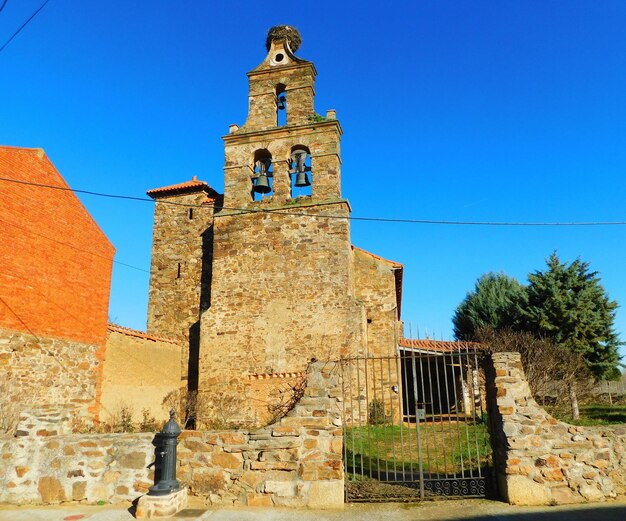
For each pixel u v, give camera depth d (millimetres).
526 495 7500
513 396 7980
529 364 18719
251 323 16938
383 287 19656
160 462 7820
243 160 18703
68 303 14461
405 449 12477
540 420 7824
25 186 13266
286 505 7641
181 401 18172
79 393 14398
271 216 17797
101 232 16312
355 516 7156
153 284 20984
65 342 14141
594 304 26750
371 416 15844
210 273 20500
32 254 13312
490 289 37781
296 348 16344
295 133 18469
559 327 26359
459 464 10938
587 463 7656
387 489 8570
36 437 8281
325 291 16672
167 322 20375
